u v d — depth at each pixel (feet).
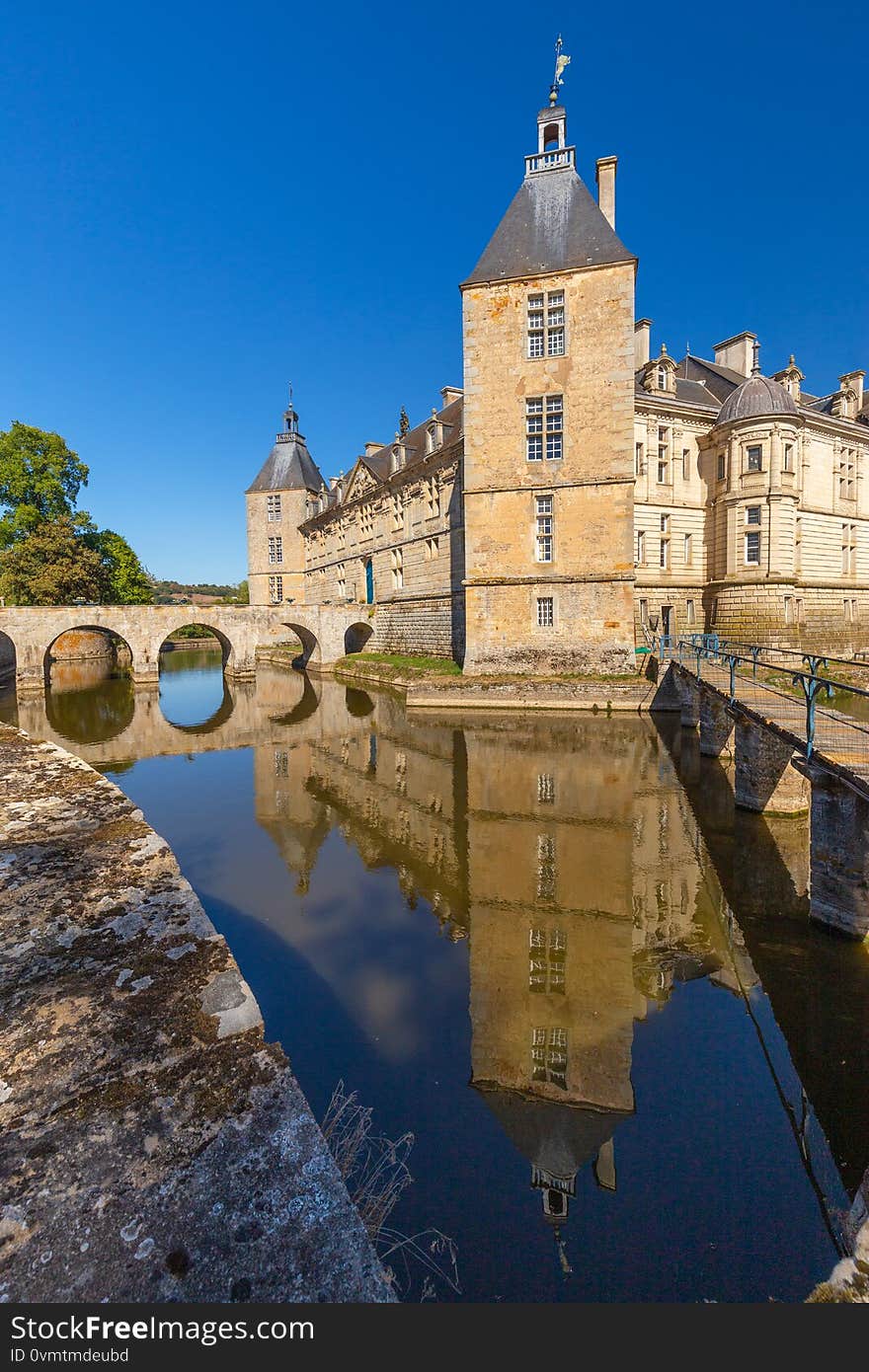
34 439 148.36
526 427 84.12
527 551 85.10
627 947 26.08
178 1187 6.30
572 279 81.05
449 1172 15.51
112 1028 8.30
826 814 25.80
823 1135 16.57
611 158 93.66
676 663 69.15
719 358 130.11
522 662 85.76
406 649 129.08
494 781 49.85
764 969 23.85
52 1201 6.10
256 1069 7.75
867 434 110.73
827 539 106.63
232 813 44.19
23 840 14.69
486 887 31.71
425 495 119.96
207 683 128.88
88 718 84.99
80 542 152.66
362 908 29.73
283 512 194.90
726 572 102.47
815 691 25.54
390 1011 22.02
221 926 28.09
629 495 80.84
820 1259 13.28
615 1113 17.34
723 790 45.47
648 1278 12.88
